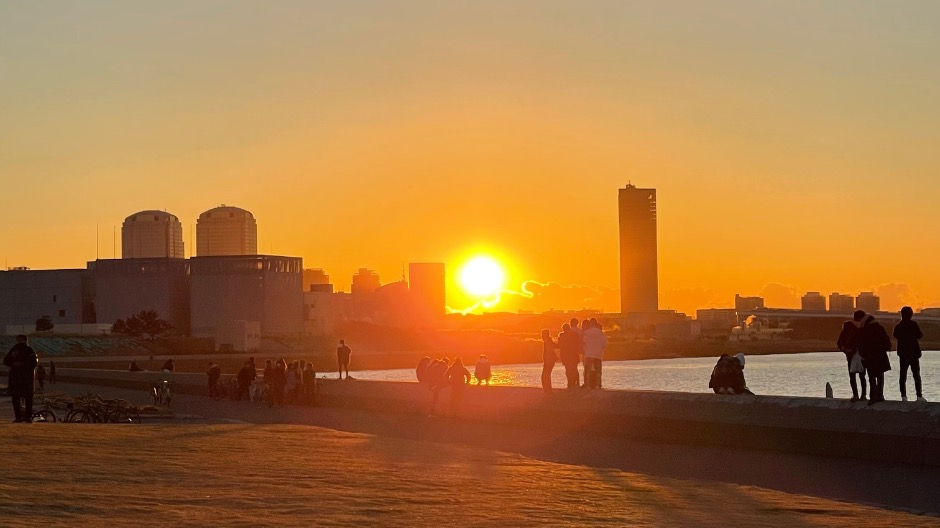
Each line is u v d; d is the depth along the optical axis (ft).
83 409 133.59
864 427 81.15
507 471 74.69
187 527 46.11
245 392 190.08
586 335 113.80
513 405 118.32
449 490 62.69
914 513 57.00
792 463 80.23
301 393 167.84
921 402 80.02
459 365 127.95
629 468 78.84
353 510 53.06
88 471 66.33
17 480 60.70
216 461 76.84
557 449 92.94
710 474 75.20
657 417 99.19
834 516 55.47
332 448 91.40
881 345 82.43
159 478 64.69
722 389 103.24
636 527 50.31
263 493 58.75
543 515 53.52
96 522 46.57
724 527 50.80
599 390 110.52
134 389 254.47
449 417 129.29
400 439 102.73
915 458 77.46
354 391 156.46
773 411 89.30
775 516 55.21
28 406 107.55
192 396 220.02
